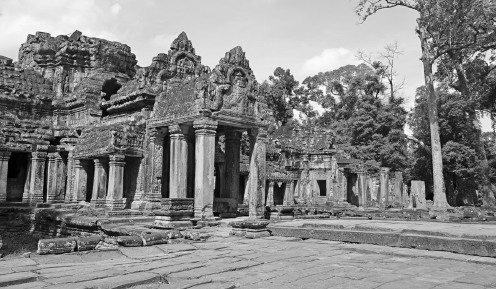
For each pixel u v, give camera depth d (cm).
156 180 2020
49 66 3069
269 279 690
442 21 3016
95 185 2206
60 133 2767
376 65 5906
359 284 648
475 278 691
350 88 6531
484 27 3300
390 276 711
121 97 2373
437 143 3020
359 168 4091
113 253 948
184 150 1777
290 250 1016
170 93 1877
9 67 2902
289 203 3488
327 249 1032
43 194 2686
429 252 956
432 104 3073
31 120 2852
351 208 3275
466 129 4081
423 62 3133
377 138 5075
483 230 1125
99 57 3055
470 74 4009
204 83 1638
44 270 750
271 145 3694
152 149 2030
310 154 4347
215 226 1534
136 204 2056
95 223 1697
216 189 2584
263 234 1270
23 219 2277
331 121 7031
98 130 2309
